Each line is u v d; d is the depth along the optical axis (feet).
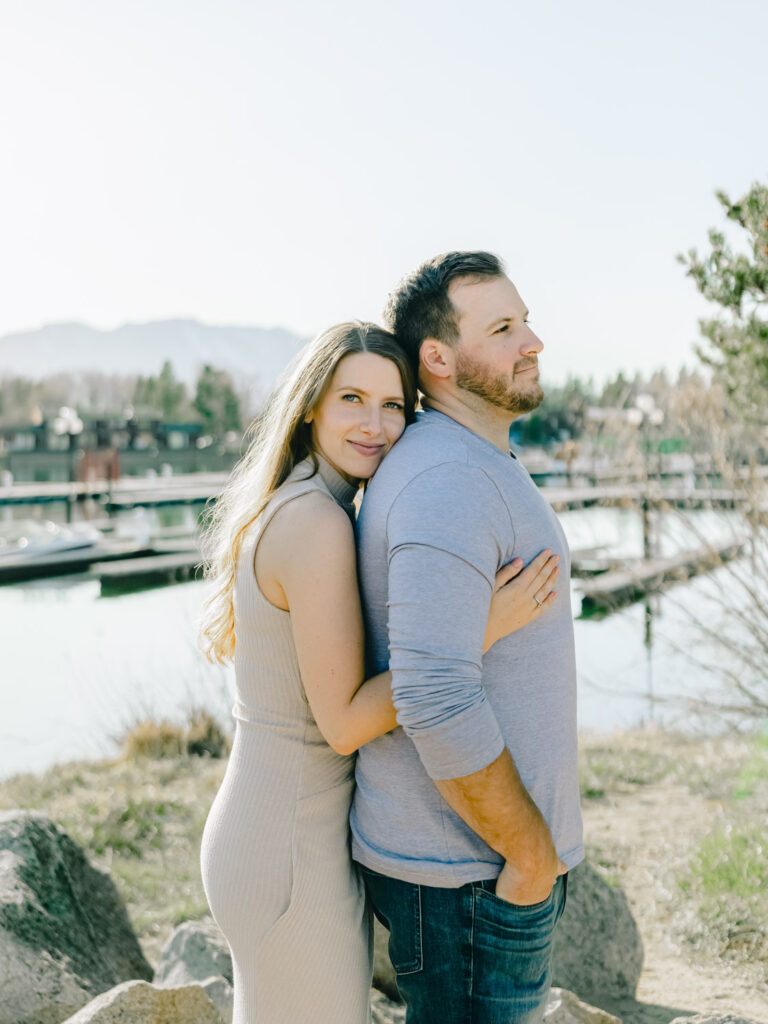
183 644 45.44
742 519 18.54
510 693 5.53
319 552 5.43
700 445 19.72
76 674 38.55
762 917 11.84
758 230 12.66
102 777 22.93
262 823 5.69
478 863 5.40
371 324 6.21
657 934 12.41
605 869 14.83
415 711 5.01
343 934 5.81
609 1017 8.86
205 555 6.75
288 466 6.06
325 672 5.43
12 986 8.63
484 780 4.98
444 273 5.94
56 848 10.75
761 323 13.66
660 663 24.20
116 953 10.44
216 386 342.23
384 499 5.54
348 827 5.99
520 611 5.41
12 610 61.00
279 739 5.73
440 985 5.46
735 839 13.75
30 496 144.15
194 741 26.48
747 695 19.83
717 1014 8.61
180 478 221.66
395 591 5.18
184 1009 7.80
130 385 490.90
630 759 22.34
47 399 416.05
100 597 66.54
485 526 5.29
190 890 15.40
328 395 6.00
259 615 5.68
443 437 5.64
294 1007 5.70
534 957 5.49
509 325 5.86
